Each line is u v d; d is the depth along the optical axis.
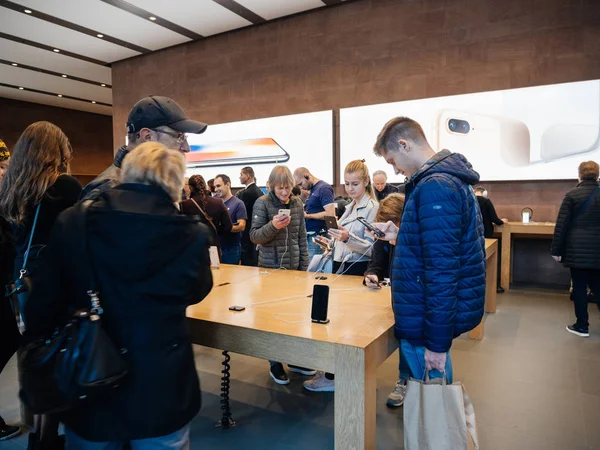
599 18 4.75
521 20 5.11
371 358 1.29
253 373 2.76
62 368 0.94
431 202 1.30
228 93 7.23
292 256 2.84
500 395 2.38
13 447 1.93
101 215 1.00
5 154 1.92
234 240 4.10
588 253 3.20
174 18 6.57
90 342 0.94
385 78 5.92
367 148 5.97
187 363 1.11
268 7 6.25
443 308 1.29
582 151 4.81
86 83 9.81
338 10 6.19
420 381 1.35
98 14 6.39
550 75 5.00
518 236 5.31
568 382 2.53
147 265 0.99
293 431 2.04
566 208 3.28
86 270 1.00
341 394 1.27
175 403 1.06
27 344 1.02
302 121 6.46
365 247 2.42
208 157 7.43
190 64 7.59
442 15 5.52
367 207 2.55
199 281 1.10
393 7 5.82
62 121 12.09
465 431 1.33
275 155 6.75
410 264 1.38
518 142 5.11
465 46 5.42
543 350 3.06
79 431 1.04
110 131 13.24
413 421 1.36
